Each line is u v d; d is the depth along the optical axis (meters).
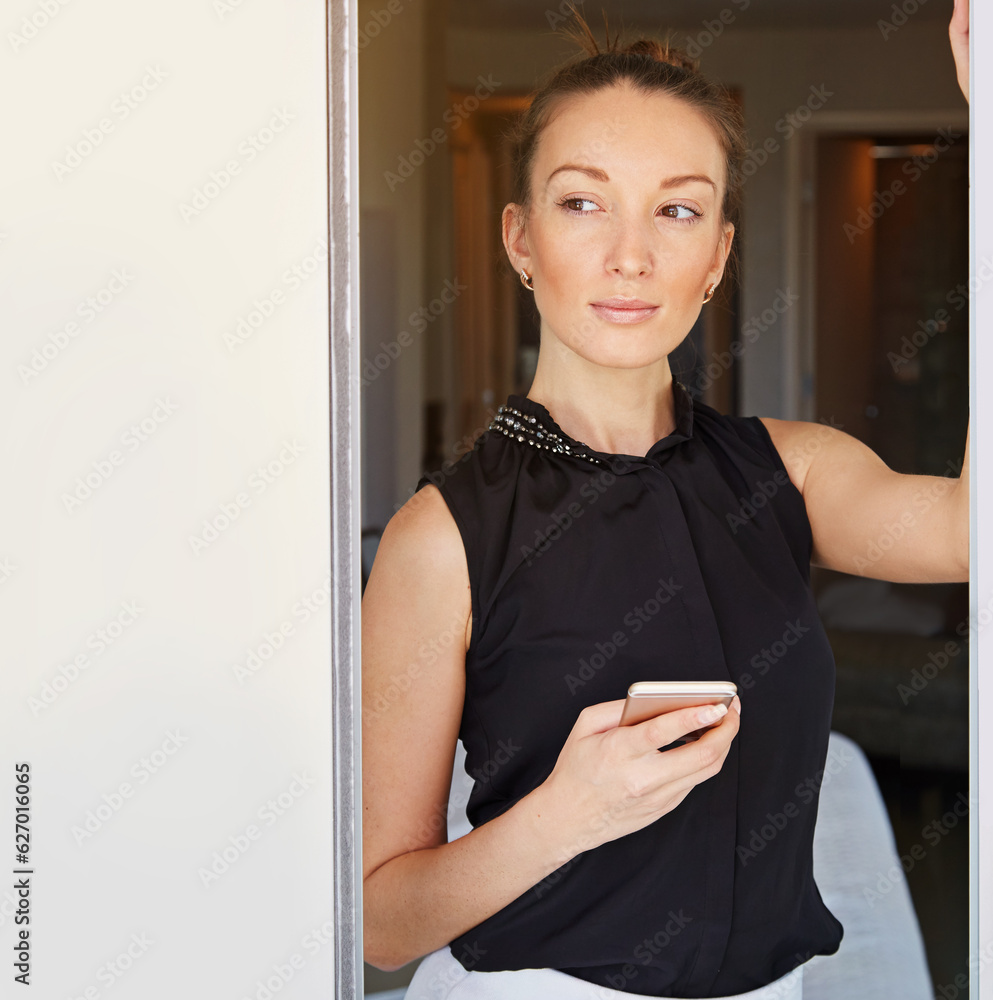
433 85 1.84
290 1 0.95
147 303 0.95
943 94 1.93
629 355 1.13
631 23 1.81
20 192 0.94
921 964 1.40
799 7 1.91
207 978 0.98
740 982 1.12
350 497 0.95
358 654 0.96
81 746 0.96
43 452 0.95
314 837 0.97
